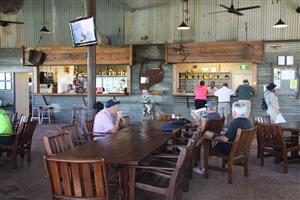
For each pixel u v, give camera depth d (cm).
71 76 1219
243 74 1131
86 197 265
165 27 1092
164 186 310
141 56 1110
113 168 333
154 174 343
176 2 1082
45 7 1169
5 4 604
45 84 1188
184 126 525
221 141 462
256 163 578
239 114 480
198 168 513
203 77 1158
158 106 1099
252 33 1024
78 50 1119
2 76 1224
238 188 441
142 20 1109
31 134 584
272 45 1011
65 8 1155
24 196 407
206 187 444
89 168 260
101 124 512
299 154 621
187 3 1073
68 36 1155
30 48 1147
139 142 383
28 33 1181
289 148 522
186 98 1074
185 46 1050
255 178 487
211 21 1056
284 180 478
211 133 468
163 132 466
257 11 1019
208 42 1034
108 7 1130
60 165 264
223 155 471
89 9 703
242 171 525
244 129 466
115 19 1127
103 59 1102
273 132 527
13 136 542
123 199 315
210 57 1030
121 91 1148
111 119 523
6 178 484
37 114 1172
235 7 1035
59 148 344
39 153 662
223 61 1021
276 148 536
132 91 1119
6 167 550
